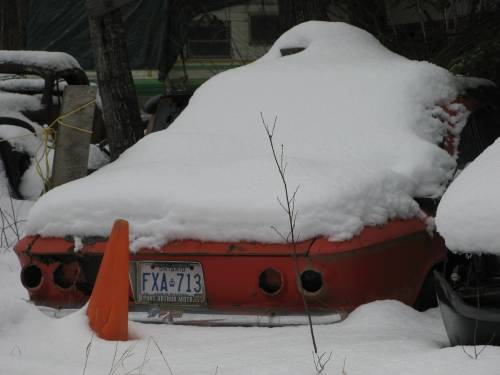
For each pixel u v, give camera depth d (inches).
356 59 281.9
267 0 695.7
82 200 223.6
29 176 432.8
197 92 288.7
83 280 223.0
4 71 461.7
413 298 222.7
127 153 263.9
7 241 373.1
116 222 207.2
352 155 240.2
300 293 203.2
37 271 229.9
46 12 788.6
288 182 212.4
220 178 220.4
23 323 207.0
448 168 241.6
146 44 738.8
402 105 252.8
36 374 175.3
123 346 196.7
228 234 207.3
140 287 215.6
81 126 341.1
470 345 169.3
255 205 206.8
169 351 191.5
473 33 424.2
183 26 712.4
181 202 212.8
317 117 256.2
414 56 517.3
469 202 167.6
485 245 163.9
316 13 475.5
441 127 255.9
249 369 173.3
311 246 201.2
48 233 226.2
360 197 210.4
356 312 205.0
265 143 252.7
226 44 714.2
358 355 178.4
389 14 547.8
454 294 172.1
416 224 224.4
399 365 165.0
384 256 211.0
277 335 198.5
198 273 210.5
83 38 783.7
